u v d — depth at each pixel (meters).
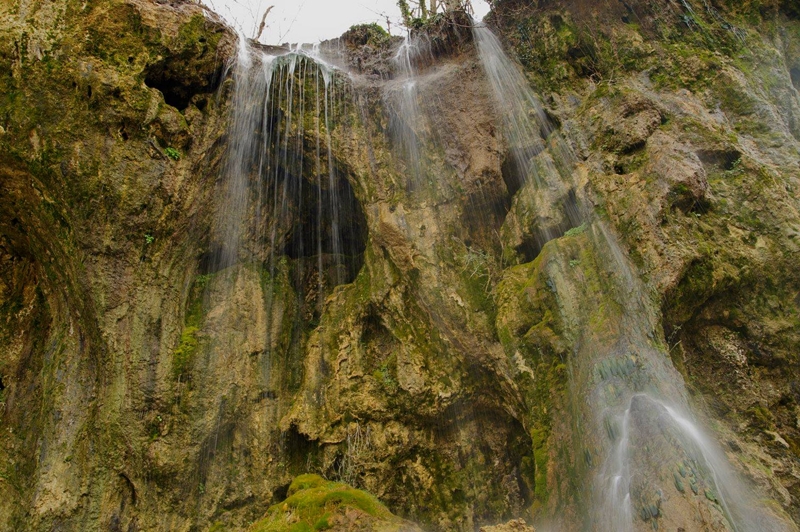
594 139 6.86
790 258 5.80
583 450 5.01
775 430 5.21
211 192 7.36
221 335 6.99
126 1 6.84
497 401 6.49
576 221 6.57
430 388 6.48
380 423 6.56
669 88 7.23
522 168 7.48
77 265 6.16
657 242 5.58
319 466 6.55
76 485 5.73
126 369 6.15
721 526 3.79
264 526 5.18
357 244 8.48
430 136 7.87
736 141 6.54
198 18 7.39
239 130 7.66
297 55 8.30
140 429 6.08
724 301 5.78
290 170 8.23
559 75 7.81
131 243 6.43
